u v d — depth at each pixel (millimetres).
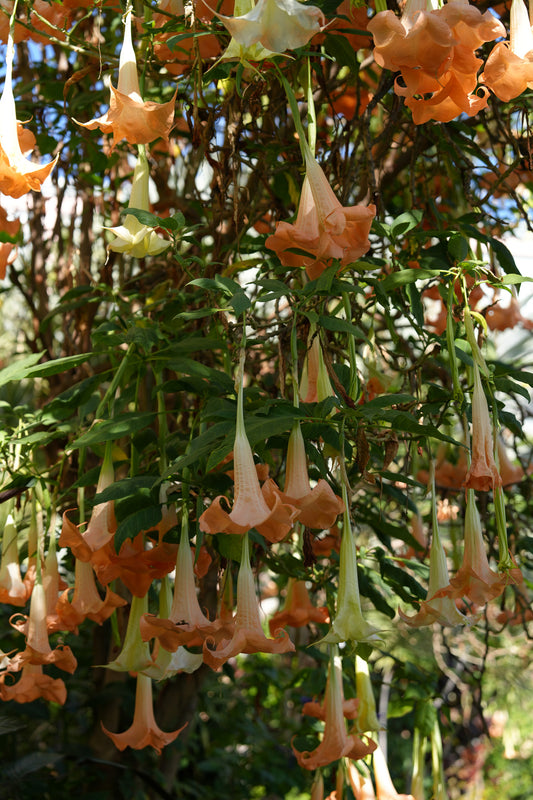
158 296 2533
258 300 1548
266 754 4484
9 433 2180
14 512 2229
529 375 1764
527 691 6566
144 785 3117
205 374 1801
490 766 7062
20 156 1637
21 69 2855
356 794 2289
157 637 1585
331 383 1729
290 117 2389
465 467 2688
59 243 2816
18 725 2500
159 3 2006
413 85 1574
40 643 1823
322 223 1573
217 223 2182
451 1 1521
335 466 1836
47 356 2914
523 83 1604
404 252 1984
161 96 2490
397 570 2131
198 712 3943
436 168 2572
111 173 2889
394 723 6773
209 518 1372
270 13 1396
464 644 5023
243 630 1479
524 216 2209
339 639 1526
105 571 1676
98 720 3061
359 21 2018
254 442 1483
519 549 2438
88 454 2674
